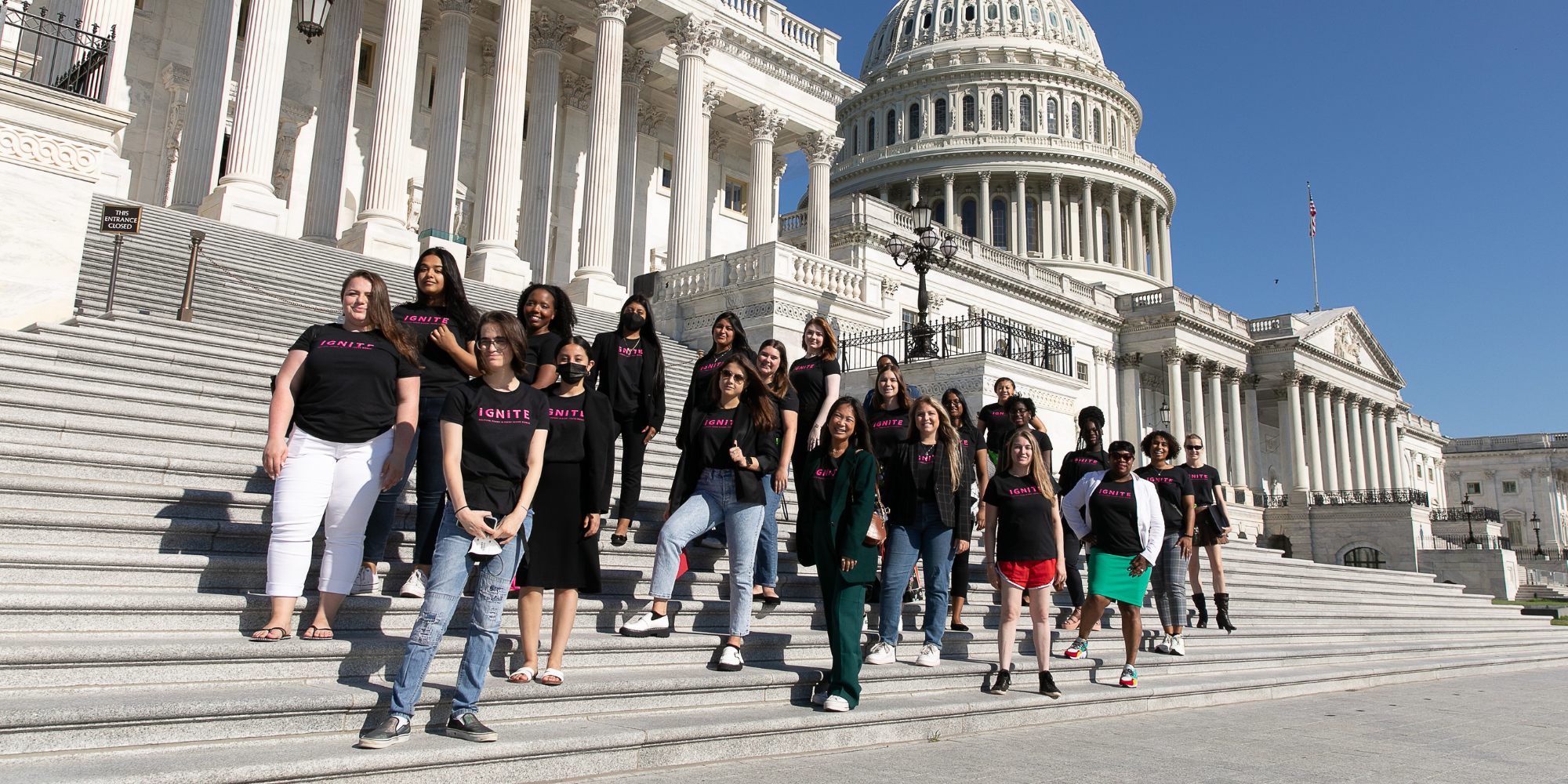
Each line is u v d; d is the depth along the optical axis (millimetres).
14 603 4961
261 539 6641
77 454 6773
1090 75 82500
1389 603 18516
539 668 6012
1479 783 5871
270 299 13602
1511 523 95375
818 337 8523
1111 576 8562
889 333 22406
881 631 7723
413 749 4551
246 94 20125
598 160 25984
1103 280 76500
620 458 11211
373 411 5707
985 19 86375
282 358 11023
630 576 7613
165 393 8727
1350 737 7461
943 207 79750
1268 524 58094
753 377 6934
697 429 7066
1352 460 70750
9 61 11062
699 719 5777
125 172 16984
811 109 35281
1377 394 72812
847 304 22656
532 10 29359
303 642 5363
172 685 4852
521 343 5445
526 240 28469
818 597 9055
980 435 10023
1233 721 8023
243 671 5070
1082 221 80312
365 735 4621
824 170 35594
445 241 23562
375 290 5867
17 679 4465
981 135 80062
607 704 5738
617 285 28000
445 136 25750
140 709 4285
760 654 7270
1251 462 64625
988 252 51750
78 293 11352
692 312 22984
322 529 6551
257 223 19578
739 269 22344
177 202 20297
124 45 16078
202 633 5504
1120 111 84875
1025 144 78688
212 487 7312
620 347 8094
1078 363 55812
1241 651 11219
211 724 4496
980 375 17672
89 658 4617
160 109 24641
